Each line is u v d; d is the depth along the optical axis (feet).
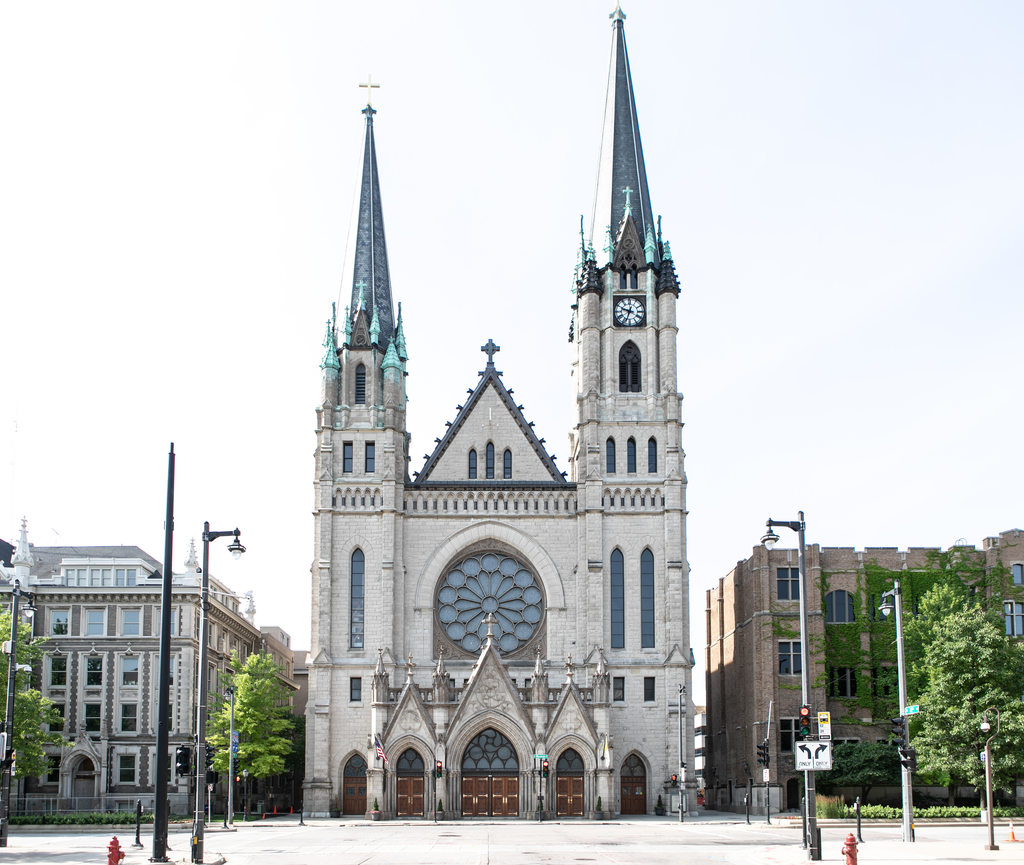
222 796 374.43
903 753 206.08
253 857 173.78
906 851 183.62
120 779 346.33
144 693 350.64
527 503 342.23
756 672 345.31
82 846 217.56
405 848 195.93
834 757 327.67
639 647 330.34
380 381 351.25
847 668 346.33
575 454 364.38
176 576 358.84
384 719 312.29
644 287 354.74
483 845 205.26
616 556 336.90
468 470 349.00
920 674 335.47
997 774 276.41
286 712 370.73
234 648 430.61
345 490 338.75
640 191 366.02
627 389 350.23
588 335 350.02
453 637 335.88
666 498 337.31
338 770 321.93
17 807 337.11
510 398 354.13
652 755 323.78
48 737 313.73
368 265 362.94
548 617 334.03
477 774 312.71
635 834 244.22
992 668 280.51
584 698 321.52
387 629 327.26
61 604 355.56
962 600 337.11
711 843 211.61
